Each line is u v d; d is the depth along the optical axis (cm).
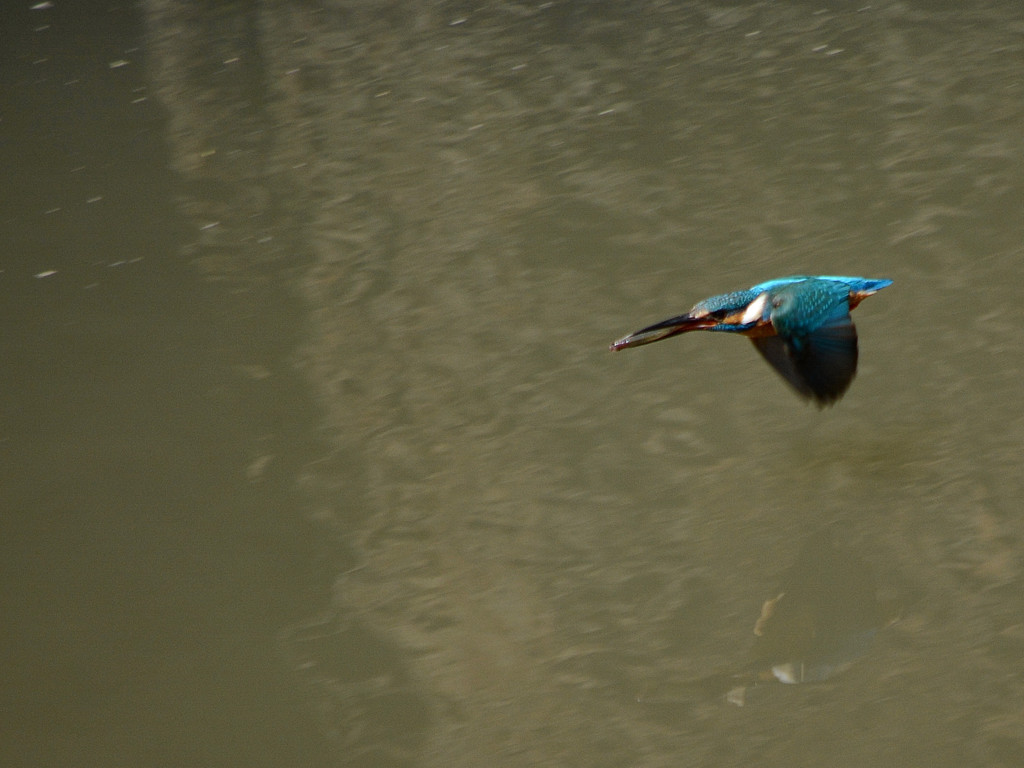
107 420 1276
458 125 1978
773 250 1429
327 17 2642
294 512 1107
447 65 2266
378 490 1121
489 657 914
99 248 1677
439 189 1747
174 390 1321
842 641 882
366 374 1311
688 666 881
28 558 1073
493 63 2241
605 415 1191
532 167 1773
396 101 2119
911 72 1881
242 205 1769
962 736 781
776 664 867
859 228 1446
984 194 1466
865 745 787
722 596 948
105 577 1042
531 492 1100
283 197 1781
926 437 1088
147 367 1372
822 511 1022
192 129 2091
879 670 849
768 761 787
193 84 2314
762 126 1786
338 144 1958
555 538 1038
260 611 982
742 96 1906
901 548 968
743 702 838
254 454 1195
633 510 1059
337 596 995
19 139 2127
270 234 1667
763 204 1545
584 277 1441
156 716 884
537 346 1322
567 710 850
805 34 2127
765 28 2192
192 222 1730
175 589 1020
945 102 1752
